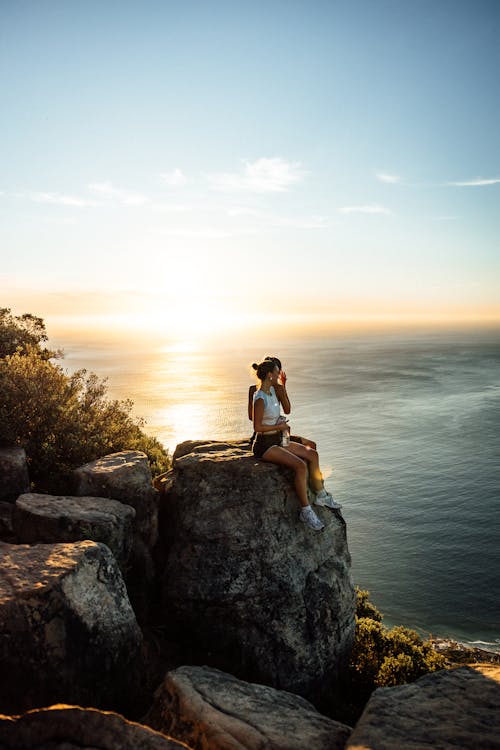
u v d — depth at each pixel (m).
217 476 8.44
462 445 170.00
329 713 7.86
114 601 5.81
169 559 8.04
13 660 4.74
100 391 12.91
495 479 133.88
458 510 111.00
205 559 7.86
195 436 169.38
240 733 4.65
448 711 4.66
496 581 76.88
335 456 159.00
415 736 4.29
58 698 4.93
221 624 7.67
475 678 5.20
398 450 165.25
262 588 7.79
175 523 8.35
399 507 113.12
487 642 59.22
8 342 17.30
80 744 3.15
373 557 86.25
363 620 11.95
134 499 8.16
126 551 7.29
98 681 5.33
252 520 8.09
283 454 8.34
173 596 7.72
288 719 5.05
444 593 72.94
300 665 7.72
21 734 3.14
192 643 7.66
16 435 9.95
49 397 10.98
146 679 6.32
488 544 92.06
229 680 5.73
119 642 5.62
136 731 3.28
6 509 7.87
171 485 8.84
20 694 4.73
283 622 7.77
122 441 12.23
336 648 8.30
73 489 8.32
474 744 4.14
